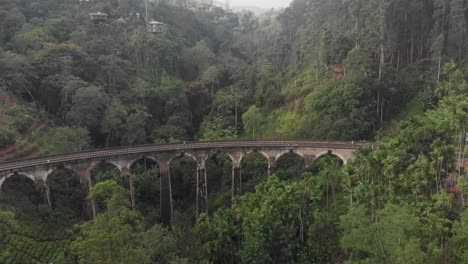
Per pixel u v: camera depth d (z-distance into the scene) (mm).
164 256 46969
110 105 101312
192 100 126625
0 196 65250
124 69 123188
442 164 56000
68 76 103188
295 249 56531
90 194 52562
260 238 54375
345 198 64938
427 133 63281
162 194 79875
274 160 82562
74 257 39000
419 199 52906
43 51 106250
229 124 117562
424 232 45250
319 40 124688
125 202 47125
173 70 142375
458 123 56844
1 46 113438
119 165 74625
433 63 94250
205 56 157000
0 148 79375
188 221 79750
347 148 78000
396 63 103125
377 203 53406
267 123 115375
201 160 81438
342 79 100000
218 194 94062
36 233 63344
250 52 192125
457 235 43156
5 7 127438
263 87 126062
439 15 95125
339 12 124250
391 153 58625
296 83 119562
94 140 99375
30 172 66625
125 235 38469
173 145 80375
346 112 94438
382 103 94125
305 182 61969
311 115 101875
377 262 45406
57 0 149875
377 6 101688
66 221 71812
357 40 106875
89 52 119625
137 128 99688
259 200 61469
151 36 145375
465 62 89688
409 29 101312
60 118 99188
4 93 93125
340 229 56906
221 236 56906
